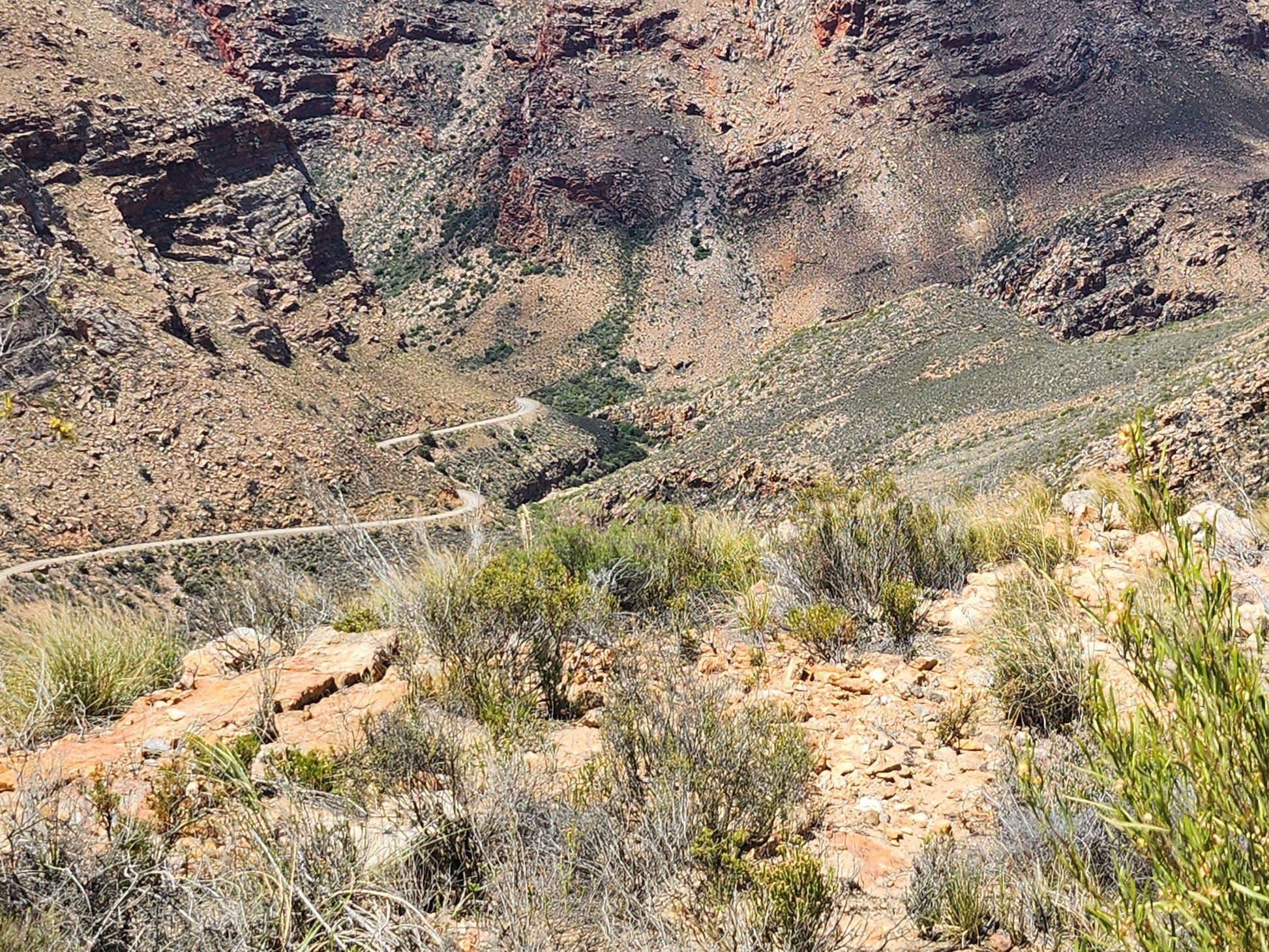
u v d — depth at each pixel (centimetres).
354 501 9650
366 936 315
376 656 614
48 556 7019
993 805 416
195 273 12200
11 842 349
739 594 761
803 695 567
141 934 319
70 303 8825
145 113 12719
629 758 425
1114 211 14350
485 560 743
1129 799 235
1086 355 9588
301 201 14612
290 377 11381
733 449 10369
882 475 912
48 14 12675
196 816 392
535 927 326
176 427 8762
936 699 555
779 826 412
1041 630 541
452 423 13200
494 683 532
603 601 698
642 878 361
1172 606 237
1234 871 212
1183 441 3806
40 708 545
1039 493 998
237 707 537
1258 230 14125
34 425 7738
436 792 400
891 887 380
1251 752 214
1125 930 238
